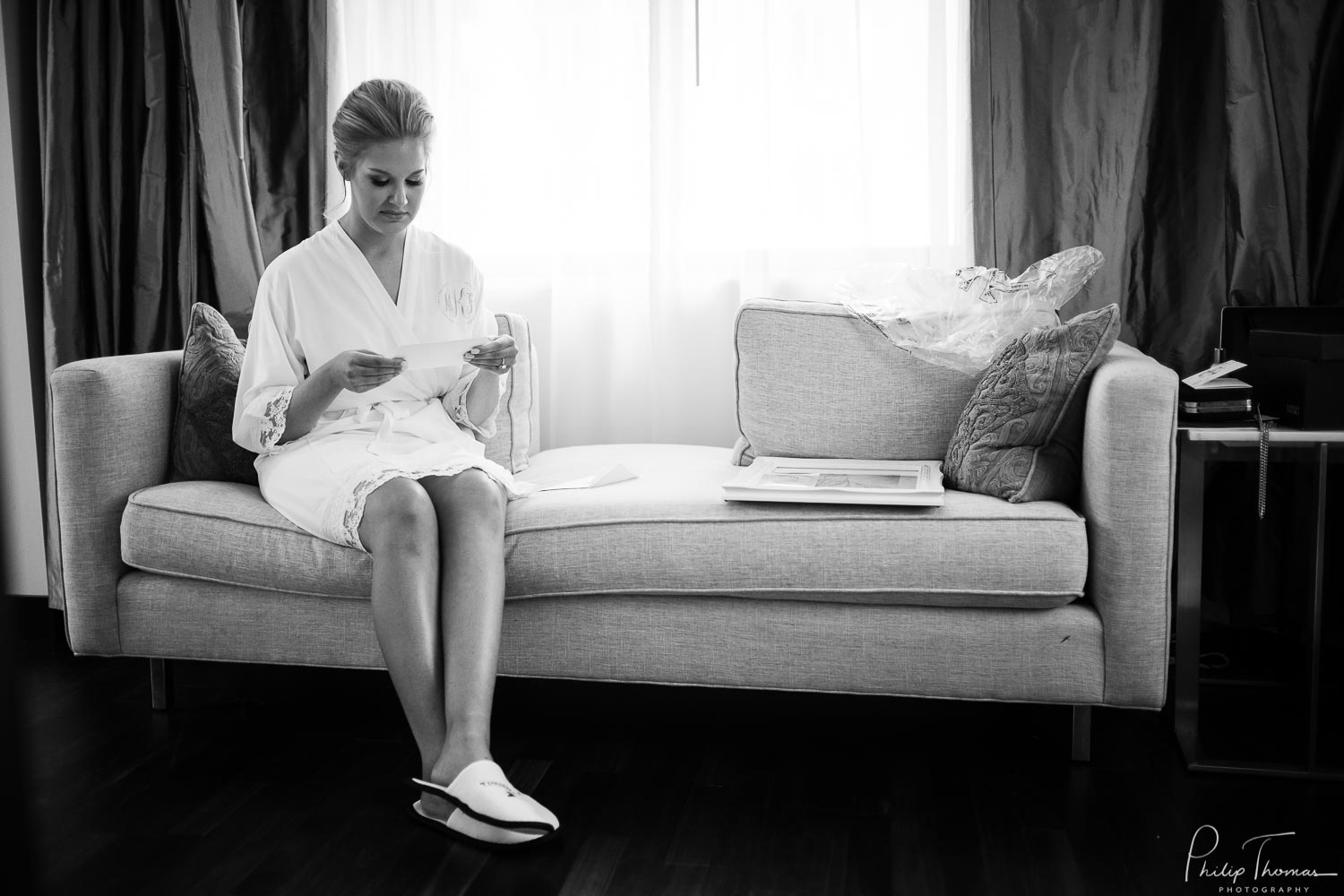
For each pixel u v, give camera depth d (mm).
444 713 1915
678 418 3096
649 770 2121
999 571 2051
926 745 2229
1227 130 2678
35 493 3223
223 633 2318
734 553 2127
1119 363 2143
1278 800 1973
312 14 3068
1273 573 2744
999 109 2811
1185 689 2152
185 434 2467
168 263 3166
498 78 3082
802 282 2980
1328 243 2691
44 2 3066
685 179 3002
